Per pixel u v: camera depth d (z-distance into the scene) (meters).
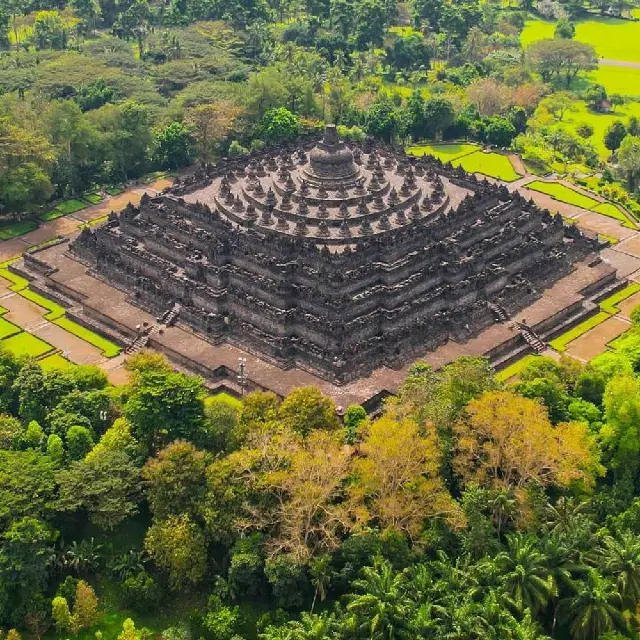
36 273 184.38
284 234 164.88
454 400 127.06
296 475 110.19
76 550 114.00
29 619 107.00
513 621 98.56
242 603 111.19
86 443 125.31
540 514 112.88
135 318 163.88
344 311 151.00
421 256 162.88
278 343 150.50
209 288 160.62
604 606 102.19
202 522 114.31
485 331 160.38
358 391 143.12
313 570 107.38
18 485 113.69
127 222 180.38
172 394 124.81
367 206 175.00
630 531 109.44
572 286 176.50
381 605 99.88
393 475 112.62
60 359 156.50
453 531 111.44
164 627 108.81
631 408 125.00
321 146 182.62
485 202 182.62
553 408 132.88
